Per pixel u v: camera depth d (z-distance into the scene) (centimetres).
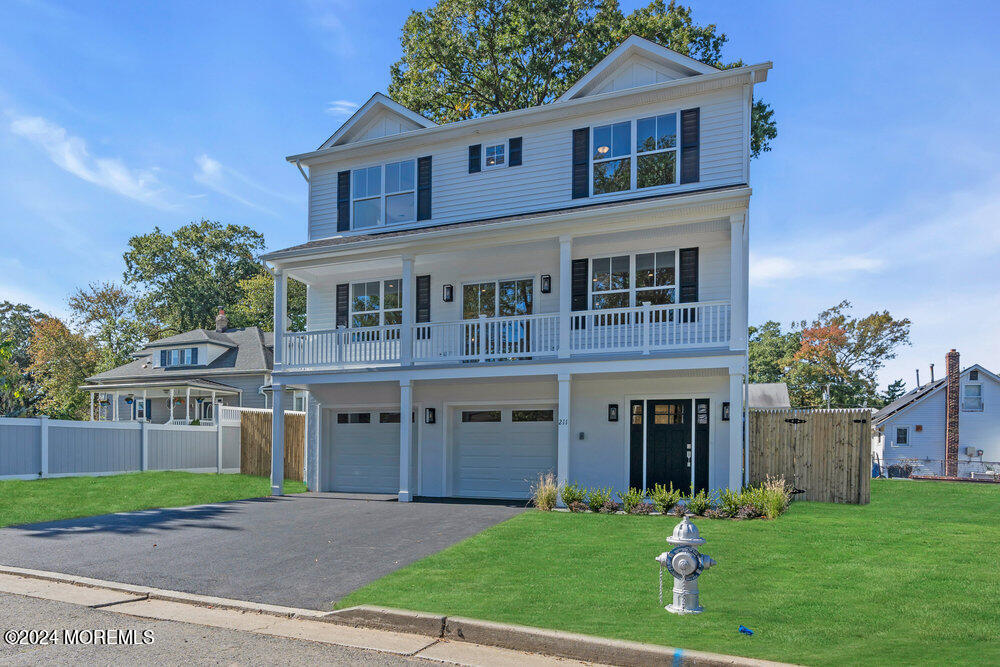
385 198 1914
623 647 552
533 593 737
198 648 589
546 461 1677
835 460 1505
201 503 1549
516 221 1495
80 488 1650
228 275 5912
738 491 1289
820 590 733
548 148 1720
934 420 3747
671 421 1530
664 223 1417
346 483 1908
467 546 996
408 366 1616
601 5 2830
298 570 880
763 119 2845
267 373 3381
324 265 1777
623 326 1504
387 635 635
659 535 1051
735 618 639
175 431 2286
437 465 1769
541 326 1517
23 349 6041
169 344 3631
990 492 1889
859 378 5059
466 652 584
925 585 743
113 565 911
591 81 1692
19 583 833
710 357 1341
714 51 2839
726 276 1518
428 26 2902
